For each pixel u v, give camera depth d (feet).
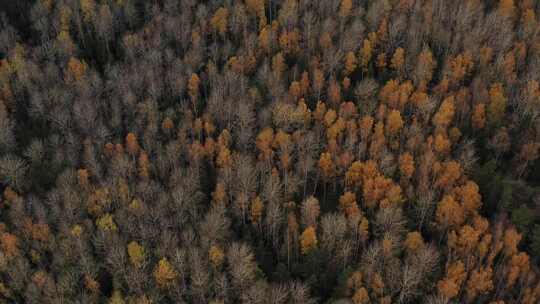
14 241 313.94
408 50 462.60
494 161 354.33
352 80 460.96
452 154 380.37
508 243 305.32
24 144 408.87
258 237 339.98
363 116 405.80
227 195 355.36
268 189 338.75
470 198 328.49
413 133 383.04
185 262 303.07
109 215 327.47
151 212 329.72
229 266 303.48
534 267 307.17
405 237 324.39
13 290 312.71
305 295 290.15
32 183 367.66
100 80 438.81
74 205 335.88
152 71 437.99
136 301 288.10
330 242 315.58
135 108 418.31
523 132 391.65
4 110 408.67
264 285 288.10
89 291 302.25
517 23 508.53
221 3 523.29
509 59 439.22
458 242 312.71
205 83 455.63
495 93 391.65
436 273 301.02
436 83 451.12
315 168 367.86
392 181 345.31
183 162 385.29
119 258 303.27
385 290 292.20
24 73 442.50
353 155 369.91
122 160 361.10
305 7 520.83
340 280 292.81
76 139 390.21
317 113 402.11
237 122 406.21
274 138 393.70
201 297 295.07
